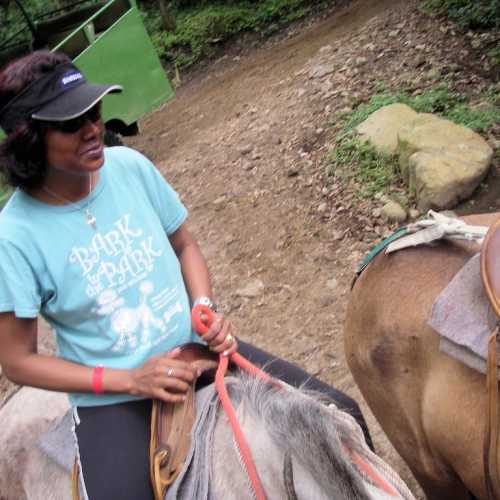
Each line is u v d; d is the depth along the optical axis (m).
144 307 2.05
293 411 1.76
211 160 7.34
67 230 1.96
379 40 7.80
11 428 2.55
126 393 2.00
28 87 1.83
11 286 1.89
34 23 10.16
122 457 1.98
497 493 2.09
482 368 2.04
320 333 4.62
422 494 3.33
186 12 13.69
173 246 2.36
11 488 2.47
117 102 7.97
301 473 1.75
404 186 5.49
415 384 2.36
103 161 1.95
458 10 7.47
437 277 2.39
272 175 6.44
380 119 6.03
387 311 2.45
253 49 11.80
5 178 1.94
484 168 5.12
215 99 9.77
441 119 5.59
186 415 1.96
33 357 2.00
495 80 6.32
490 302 2.05
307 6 12.03
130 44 7.95
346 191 5.69
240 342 2.39
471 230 2.44
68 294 1.97
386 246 2.69
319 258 5.25
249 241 5.76
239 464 1.83
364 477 1.74
